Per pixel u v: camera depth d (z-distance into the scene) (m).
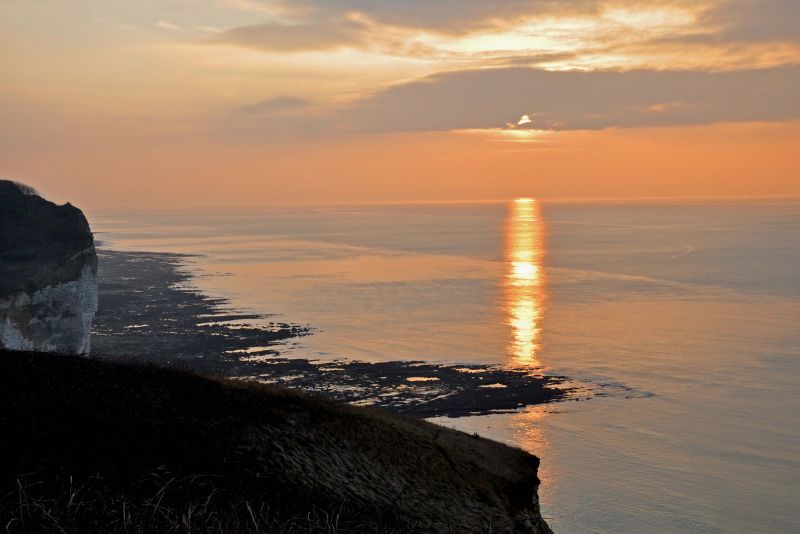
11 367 27.50
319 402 34.78
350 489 27.58
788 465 69.62
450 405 85.12
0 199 93.56
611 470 67.69
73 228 92.00
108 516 14.62
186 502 19.38
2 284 80.62
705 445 74.56
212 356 107.25
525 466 35.97
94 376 28.72
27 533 13.44
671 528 57.03
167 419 26.47
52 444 21.30
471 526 29.30
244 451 26.53
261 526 17.05
